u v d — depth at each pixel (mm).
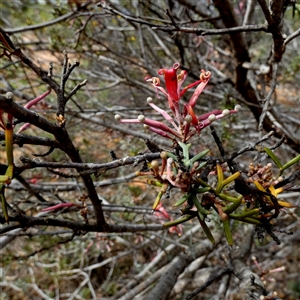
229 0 2381
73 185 3107
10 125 859
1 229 1414
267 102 1913
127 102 5496
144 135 3195
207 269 3672
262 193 1002
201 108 3967
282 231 996
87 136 5023
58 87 1226
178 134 1083
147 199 4219
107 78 4145
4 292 4945
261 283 1953
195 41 4020
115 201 4258
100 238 3125
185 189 933
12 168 868
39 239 4000
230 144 2887
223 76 3961
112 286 4840
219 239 3107
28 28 2920
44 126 1110
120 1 3705
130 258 5160
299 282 4988
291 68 3836
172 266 2598
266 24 1677
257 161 1781
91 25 3730
